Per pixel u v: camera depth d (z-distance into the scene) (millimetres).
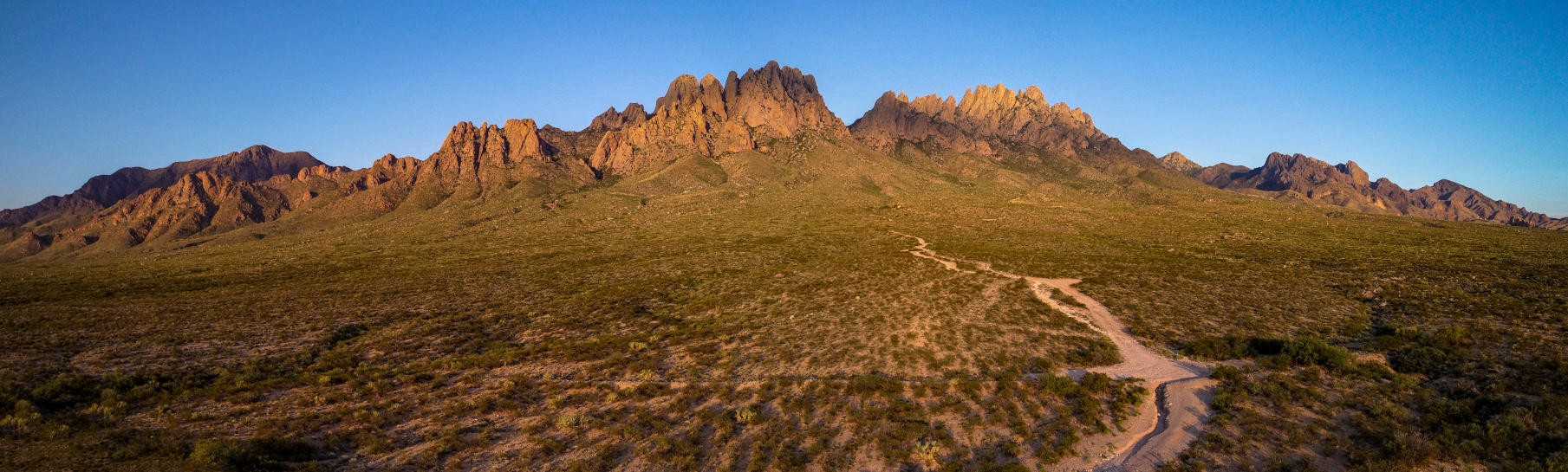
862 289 56156
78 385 25281
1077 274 66000
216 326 42000
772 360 31688
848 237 129000
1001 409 22609
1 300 60938
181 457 17156
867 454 18672
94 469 16297
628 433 20422
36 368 28109
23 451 17391
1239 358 30312
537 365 31562
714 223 168625
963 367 29609
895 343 34469
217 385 26328
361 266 99188
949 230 137250
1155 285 54844
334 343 37188
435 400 24938
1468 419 19453
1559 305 37406
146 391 24719
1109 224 141250
